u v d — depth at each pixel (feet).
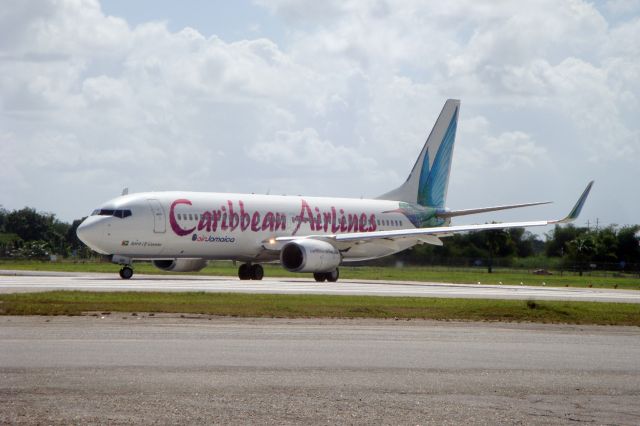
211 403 59.16
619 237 577.43
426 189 330.13
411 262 490.90
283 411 57.47
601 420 57.41
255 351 84.79
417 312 137.80
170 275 294.87
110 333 97.55
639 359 87.15
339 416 56.49
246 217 270.87
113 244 245.45
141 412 55.98
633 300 193.26
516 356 86.79
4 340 89.10
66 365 72.64
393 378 70.85
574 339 106.01
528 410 59.77
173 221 254.06
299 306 141.49
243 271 282.36
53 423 52.60
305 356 82.17
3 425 51.80
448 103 332.19
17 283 207.41
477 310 141.18
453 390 66.28
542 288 262.88
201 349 85.15
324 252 261.03
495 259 522.06
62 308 127.54
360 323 119.34
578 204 252.83
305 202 291.99
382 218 312.09
